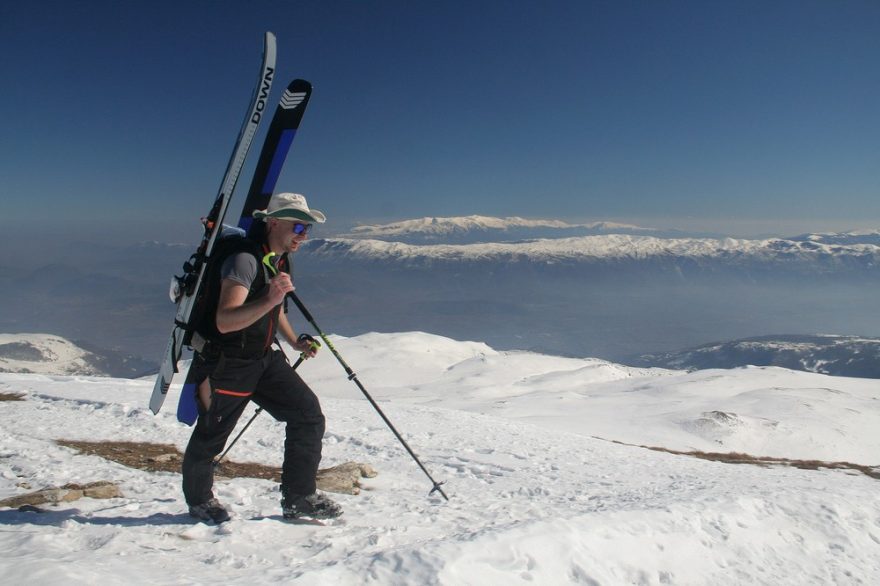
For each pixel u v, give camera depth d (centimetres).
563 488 895
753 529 521
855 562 520
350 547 391
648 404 9750
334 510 479
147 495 576
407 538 418
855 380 14988
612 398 11306
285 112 538
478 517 539
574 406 9369
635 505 577
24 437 943
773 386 13600
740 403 10119
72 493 535
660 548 436
